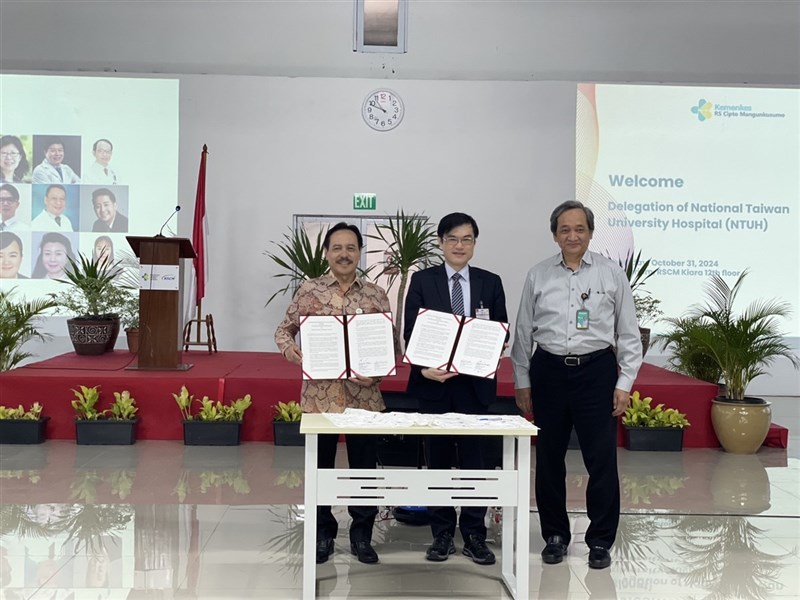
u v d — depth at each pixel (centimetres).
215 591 298
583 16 855
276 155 839
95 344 680
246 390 571
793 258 856
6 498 418
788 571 329
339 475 285
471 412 335
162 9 845
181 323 612
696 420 582
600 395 333
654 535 377
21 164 829
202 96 836
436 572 325
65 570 317
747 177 852
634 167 850
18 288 828
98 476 467
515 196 845
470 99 841
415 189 843
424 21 854
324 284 334
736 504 431
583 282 335
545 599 296
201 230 736
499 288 344
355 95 839
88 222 832
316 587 305
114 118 833
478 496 288
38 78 828
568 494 455
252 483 459
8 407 561
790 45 861
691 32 859
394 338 346
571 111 845
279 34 851
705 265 854
